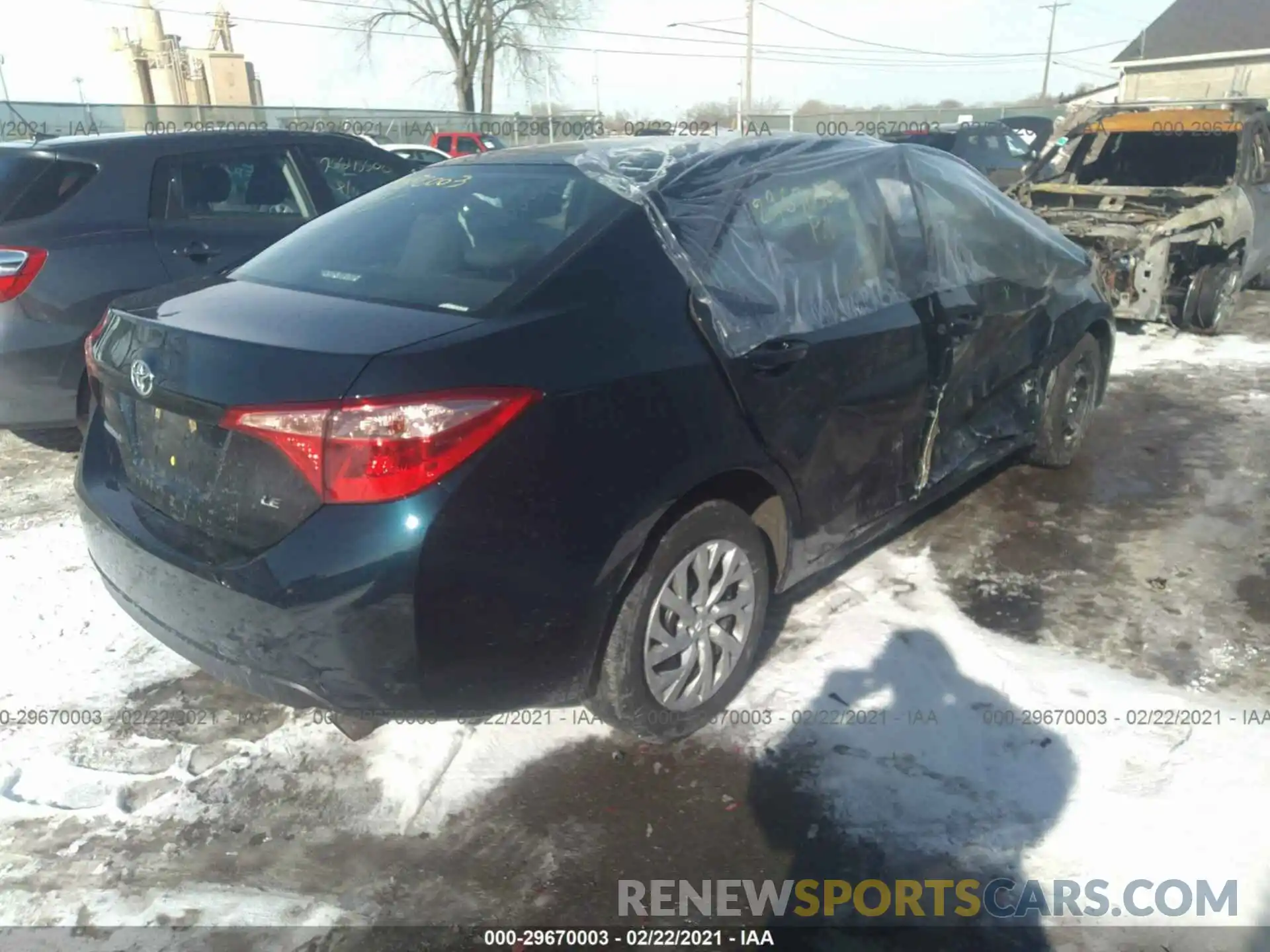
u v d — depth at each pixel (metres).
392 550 2.32
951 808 2.81
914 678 3.38
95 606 3.94
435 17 39.91
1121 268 7.55
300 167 6.09
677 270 2.94
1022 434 4.57
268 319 2.69
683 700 3.02
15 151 5.09
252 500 2.48
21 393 4.87
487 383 2.43
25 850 2.73
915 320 3.65
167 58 36.41
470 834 2.77
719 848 2.71
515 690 2.61
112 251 5.07
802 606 3.85
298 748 3.12
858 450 3.47
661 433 2.72
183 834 2.79
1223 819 2.72
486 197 3.24
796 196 3.43
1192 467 5.26
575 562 2.56
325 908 2.54
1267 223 8.63
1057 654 3.54
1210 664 3.47
